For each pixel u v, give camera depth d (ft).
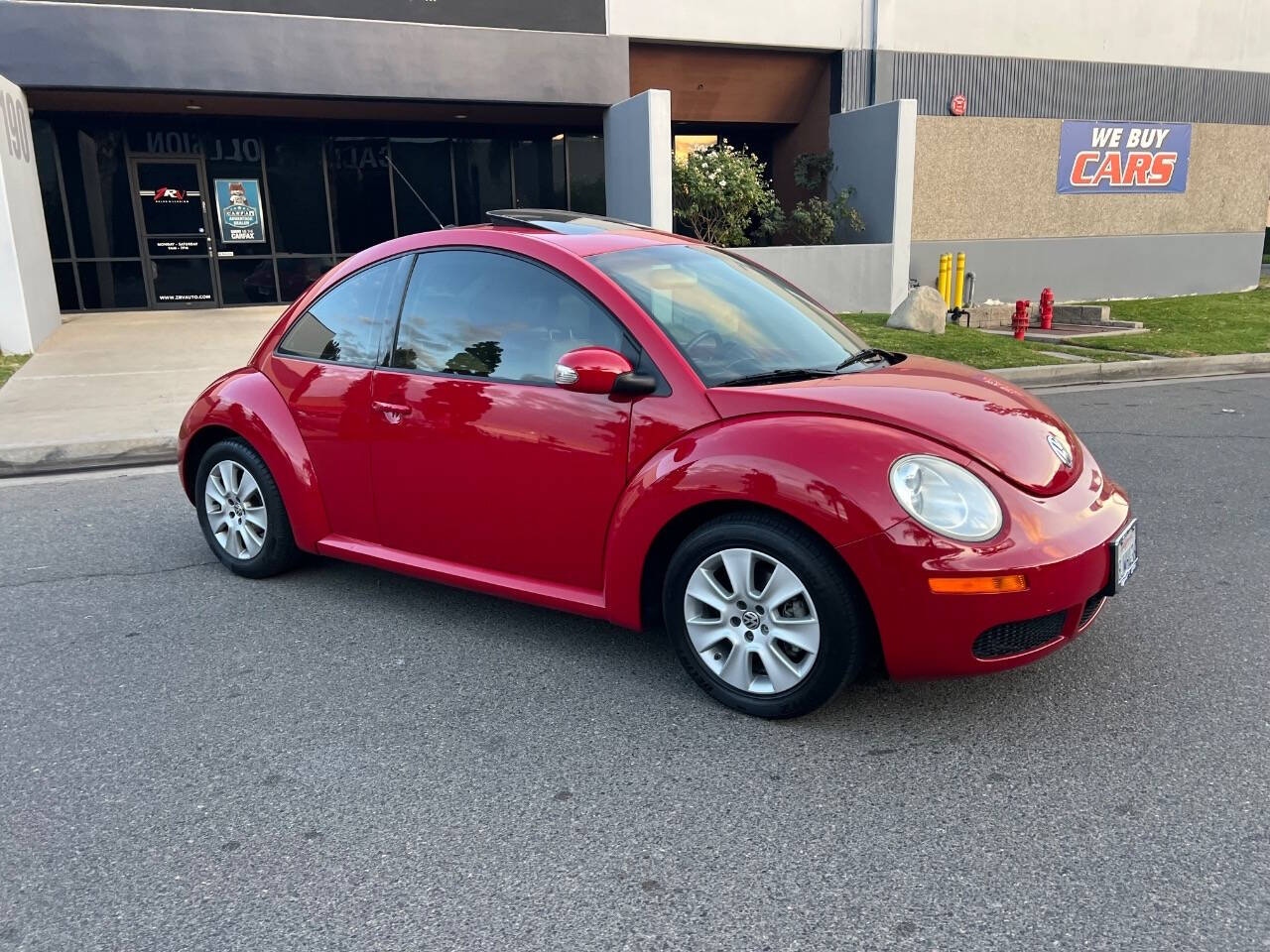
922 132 54.54
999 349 38.29
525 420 11.48
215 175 52.11
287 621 13.53
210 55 41.96
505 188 56.54
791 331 12.44
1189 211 62.34
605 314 11.27
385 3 44.06
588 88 48.06
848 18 52.11
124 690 11.48
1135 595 13.76
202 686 11.55
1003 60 55.26
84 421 25.64
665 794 9.09
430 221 55.83
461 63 45.57
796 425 9.86
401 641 12.80
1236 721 10.16
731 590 10.34
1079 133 57.88
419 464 12.53
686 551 10.39
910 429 9.86
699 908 7.51
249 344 39.17
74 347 38.96
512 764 9.70
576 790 9.20
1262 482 19.93
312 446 13.78
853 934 7.18
